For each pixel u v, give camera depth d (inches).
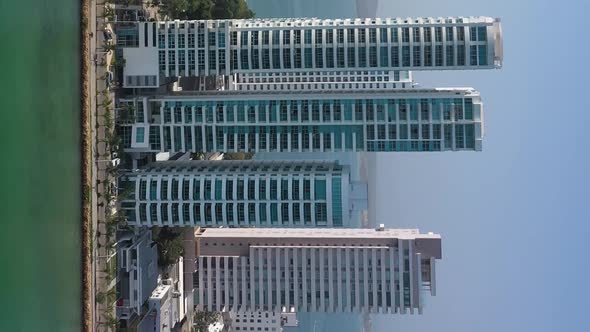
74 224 7155.5
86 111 7313.0
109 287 7642.7
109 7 7726.4
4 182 6304.1
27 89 6638.8
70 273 7076.8
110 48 7775.6
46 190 6820.9
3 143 6318.9
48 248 6820.9
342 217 7864.2
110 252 7662.4
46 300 6766.7
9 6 6422.2
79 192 7244.1
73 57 7234.3
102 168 7667.3
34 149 6702.8
